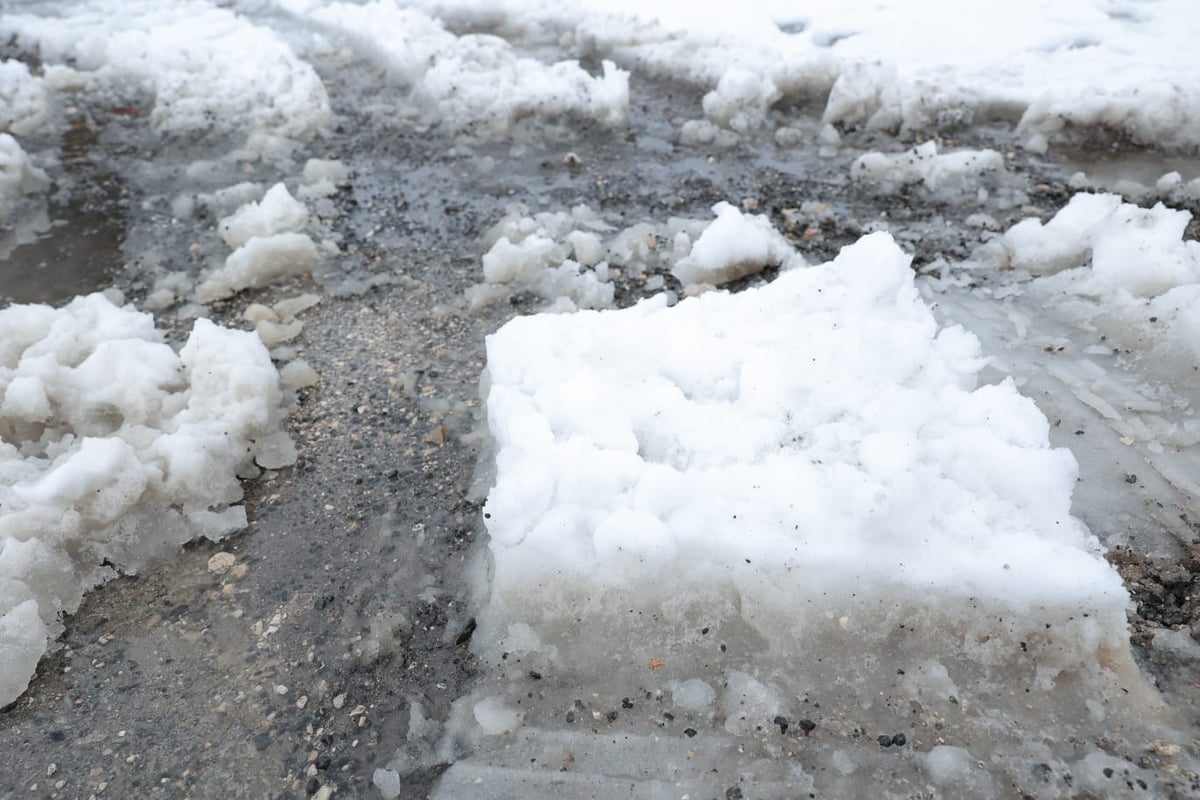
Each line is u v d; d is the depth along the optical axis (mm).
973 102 5328
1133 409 2850
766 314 2945
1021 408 2441
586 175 4816
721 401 2650
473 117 5418
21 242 4219
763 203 4453
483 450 2887
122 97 5965
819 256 3953
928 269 3789
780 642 2113
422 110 5695
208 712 2125
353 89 6117
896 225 4211
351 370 3318
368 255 4078
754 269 3803
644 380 2674
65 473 2414
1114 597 2014
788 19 6934
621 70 5973
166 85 5836
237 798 1946
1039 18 6605
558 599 2211
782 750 1934
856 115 5359
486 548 2506
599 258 3949
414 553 2533
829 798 1841
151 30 6980
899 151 4996
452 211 4453
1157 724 1929
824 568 2133
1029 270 3746
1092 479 2590
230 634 2316
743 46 6281
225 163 5000
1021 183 4543
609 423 2488
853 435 2420
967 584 2078
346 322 3605
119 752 2041
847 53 6176
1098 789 1812
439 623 2311
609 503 2295
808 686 2043
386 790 1926
